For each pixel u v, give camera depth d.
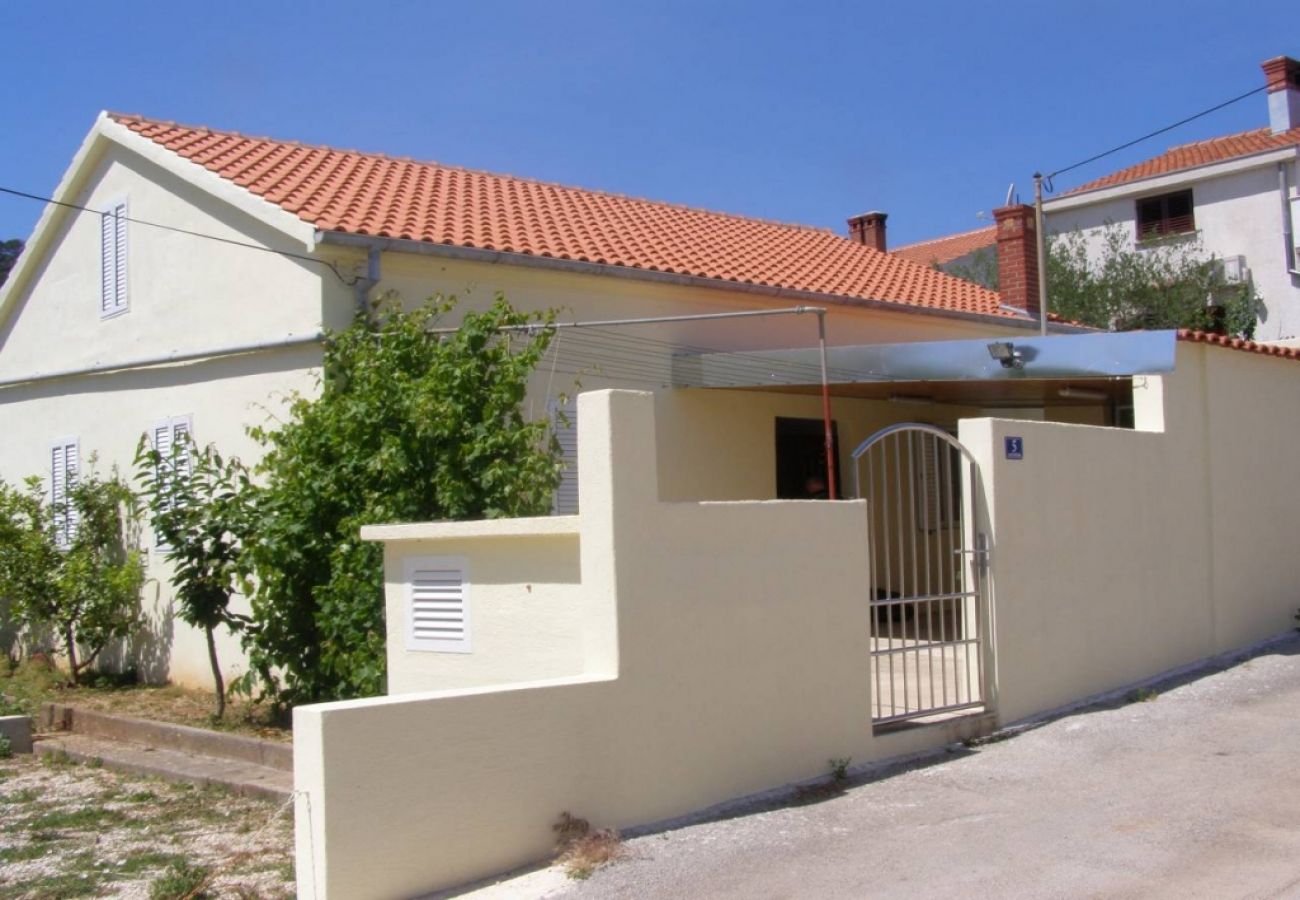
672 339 13.23
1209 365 11.78
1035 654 9.36
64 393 14.88
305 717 5.69
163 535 10.58
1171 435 11.18
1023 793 7.34
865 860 6.15
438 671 7.65
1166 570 10.98
